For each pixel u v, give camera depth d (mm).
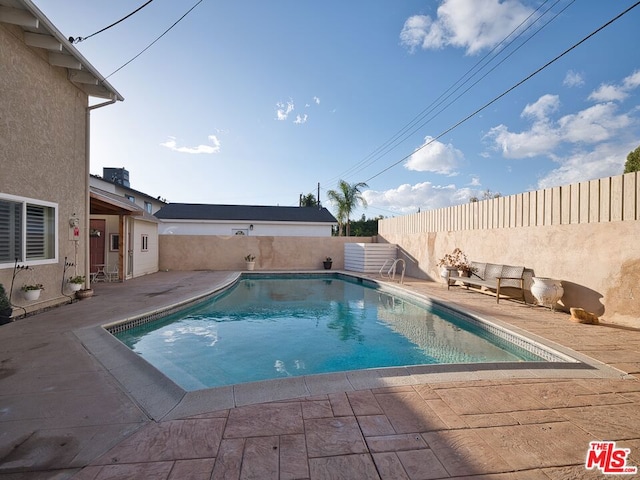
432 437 2256
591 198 6074
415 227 13188
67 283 6797
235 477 1830
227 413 2520
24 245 5613
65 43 5672
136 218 11844
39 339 4285
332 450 2088
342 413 2547
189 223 21578
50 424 2340
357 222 30203
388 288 10750
